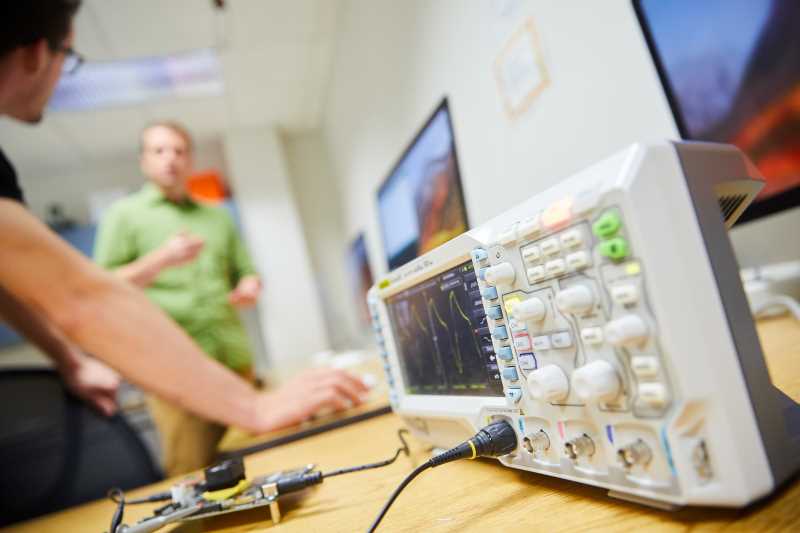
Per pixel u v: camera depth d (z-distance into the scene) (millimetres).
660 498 268
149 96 3320
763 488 253
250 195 4102
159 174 2191
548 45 984
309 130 4469
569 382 311
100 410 955
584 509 323
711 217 280
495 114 1217
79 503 844
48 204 4066
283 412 848
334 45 3115
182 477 806
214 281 2221
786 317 718
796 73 573
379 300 569
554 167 1024
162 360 765
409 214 1471
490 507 364
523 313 323
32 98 734
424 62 1616
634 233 256
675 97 727
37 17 646
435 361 482
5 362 3652
